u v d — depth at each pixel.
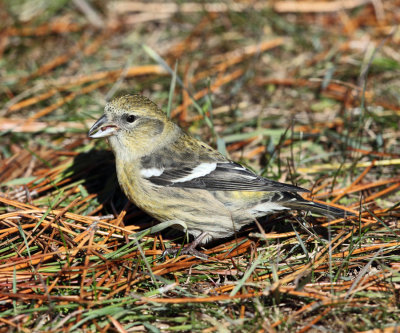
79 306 6.89
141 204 8.84
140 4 15.56
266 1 15.22
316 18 15.09
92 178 10.06
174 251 8.45
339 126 11.46
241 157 10.31
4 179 10.04
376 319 6.73
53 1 15.27
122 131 8.84
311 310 6.84
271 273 7.71
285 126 11.62
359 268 7.80
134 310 6.94
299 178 10.13
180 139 9.16
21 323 6.71
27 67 13.54
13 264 7.50
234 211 8.49
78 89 12.66
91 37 14.66
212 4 15.23
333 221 8.78
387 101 12.09
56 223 8.27
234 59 13.77
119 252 7.88
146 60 13.77
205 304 7.01
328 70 12.91
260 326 6.52
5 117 11.95
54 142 11.34
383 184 9.73
